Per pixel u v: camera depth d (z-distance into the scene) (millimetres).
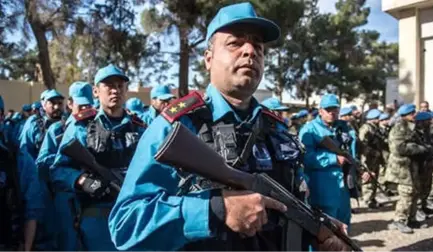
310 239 1527
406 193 6117
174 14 16078
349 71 33969
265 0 15422
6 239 2975
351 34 33219
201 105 1455
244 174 1252
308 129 4555
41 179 3527
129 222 1239
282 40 16781
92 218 2879
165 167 1310
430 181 6617
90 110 3234
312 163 4426
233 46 1489
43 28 16297
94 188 2803
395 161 6227
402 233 6055
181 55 17609
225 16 1471
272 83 34969
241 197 1170
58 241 3764
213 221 1162
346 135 4766
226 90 1513
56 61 24203
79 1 15742
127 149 3027
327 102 4598
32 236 3129
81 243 2939
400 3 13305
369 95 38375
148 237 1199
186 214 1182
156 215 1206
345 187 4516
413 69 13320
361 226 6426
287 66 33250
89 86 3965
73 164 2994
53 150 3578
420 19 13234
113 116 3156
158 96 5688
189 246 1378
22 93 21281
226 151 1399
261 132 1543
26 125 4641
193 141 1149
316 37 32938
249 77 1470
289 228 1396
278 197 1344
